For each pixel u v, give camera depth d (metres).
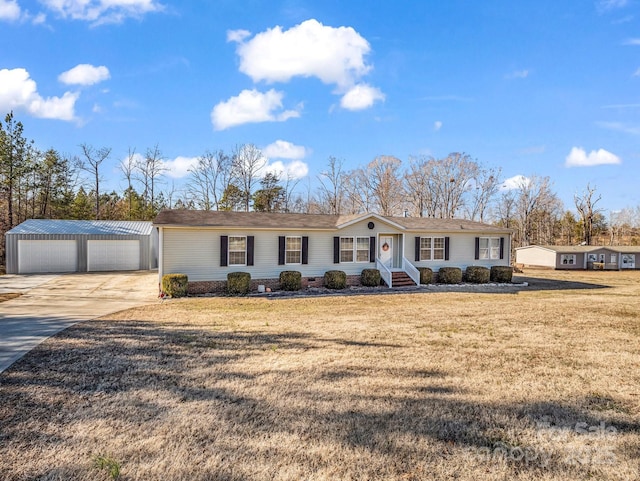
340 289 17.88
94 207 38.91
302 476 3.11
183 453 3.44
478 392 5.07
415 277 19.55
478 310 12.10
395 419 4.22
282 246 17.50
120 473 3.11
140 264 24.67
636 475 3.21
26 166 31.23
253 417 4.21
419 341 7.80
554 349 7.28
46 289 16.44
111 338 7.65
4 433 3.76
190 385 5.16
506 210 48.00
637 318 10.73
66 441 3.62
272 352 6.82
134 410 4.35
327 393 4.95
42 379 5.27
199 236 16.08
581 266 38.16
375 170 43.91
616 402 4.79
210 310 11.83
